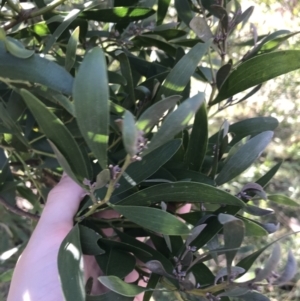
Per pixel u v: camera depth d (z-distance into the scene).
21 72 0.21
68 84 0.21
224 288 0.21
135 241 0.25
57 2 0.29
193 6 0.32
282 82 0.94
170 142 0.23
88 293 0.26
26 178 0.39
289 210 0.80
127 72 0.26
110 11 0.29
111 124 0.25
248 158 0.24
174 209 0.28
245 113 0.94
